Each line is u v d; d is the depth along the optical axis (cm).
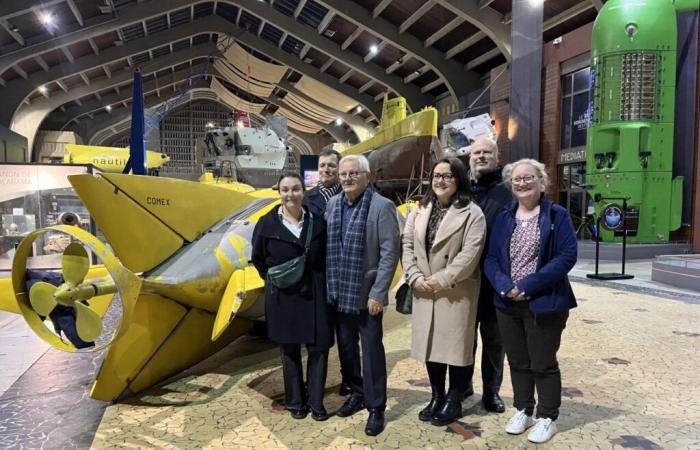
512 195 285
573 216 1393
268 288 284
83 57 1928
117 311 569
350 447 252
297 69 2419
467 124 989
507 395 320
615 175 1002
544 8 1454
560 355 391
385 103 905
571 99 1391
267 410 301
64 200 769
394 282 441
